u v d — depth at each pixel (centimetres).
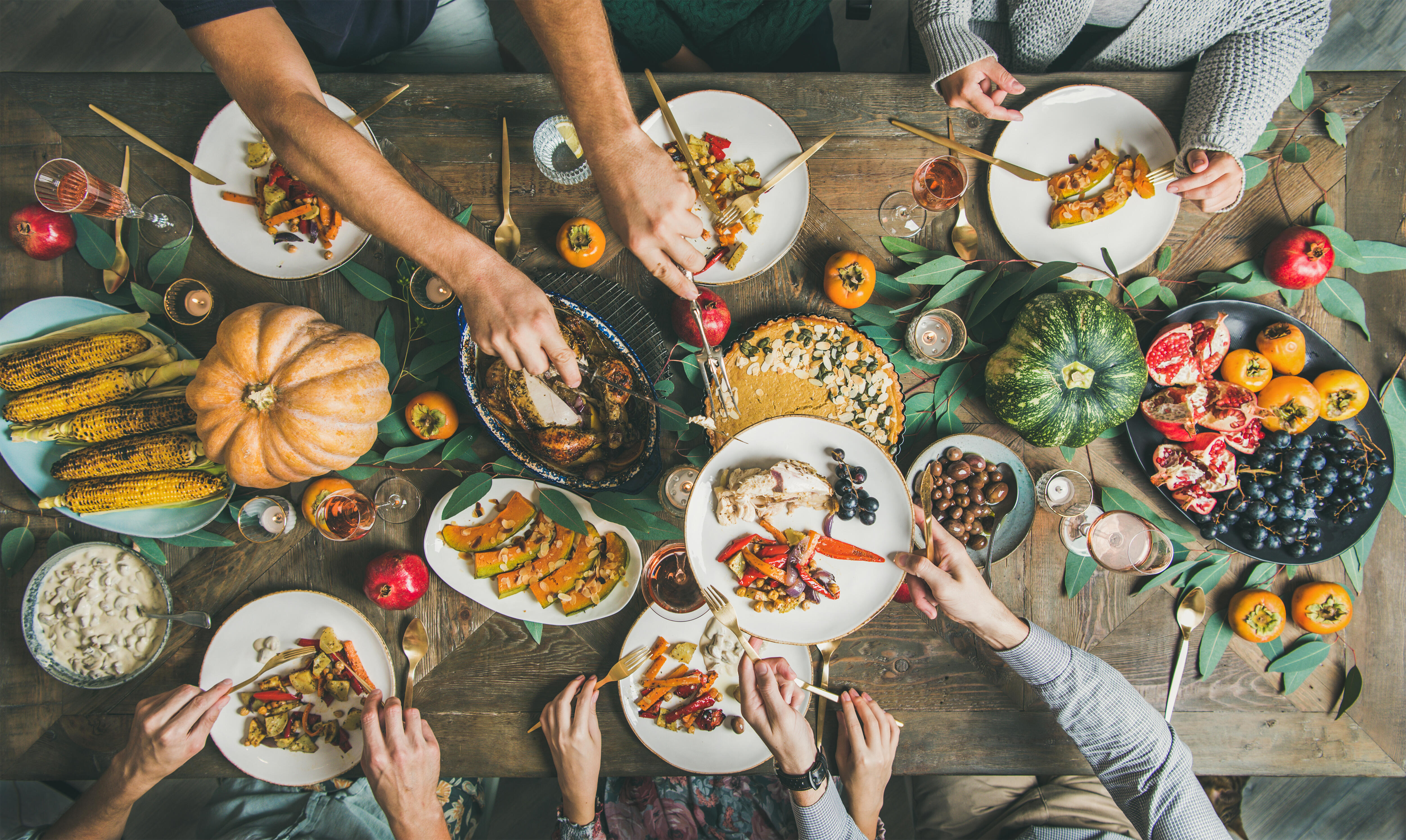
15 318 151
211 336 161
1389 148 167
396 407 157
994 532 159
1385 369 167
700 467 155
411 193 121
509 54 239
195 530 154
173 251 158
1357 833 264
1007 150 163
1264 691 165
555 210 163
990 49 161
